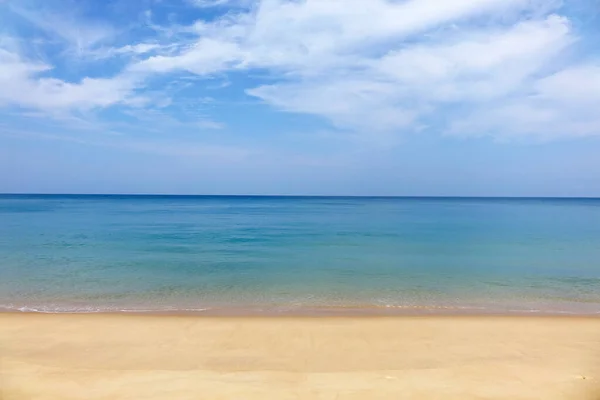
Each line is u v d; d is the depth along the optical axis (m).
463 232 35.97
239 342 8.96
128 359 7.91
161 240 30.03
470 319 10.90
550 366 7.40
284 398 5.91
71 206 93.19
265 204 122.69
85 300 13.52
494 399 5.91
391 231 37.38
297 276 17.62
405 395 6.01
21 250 24.61
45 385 6.40
